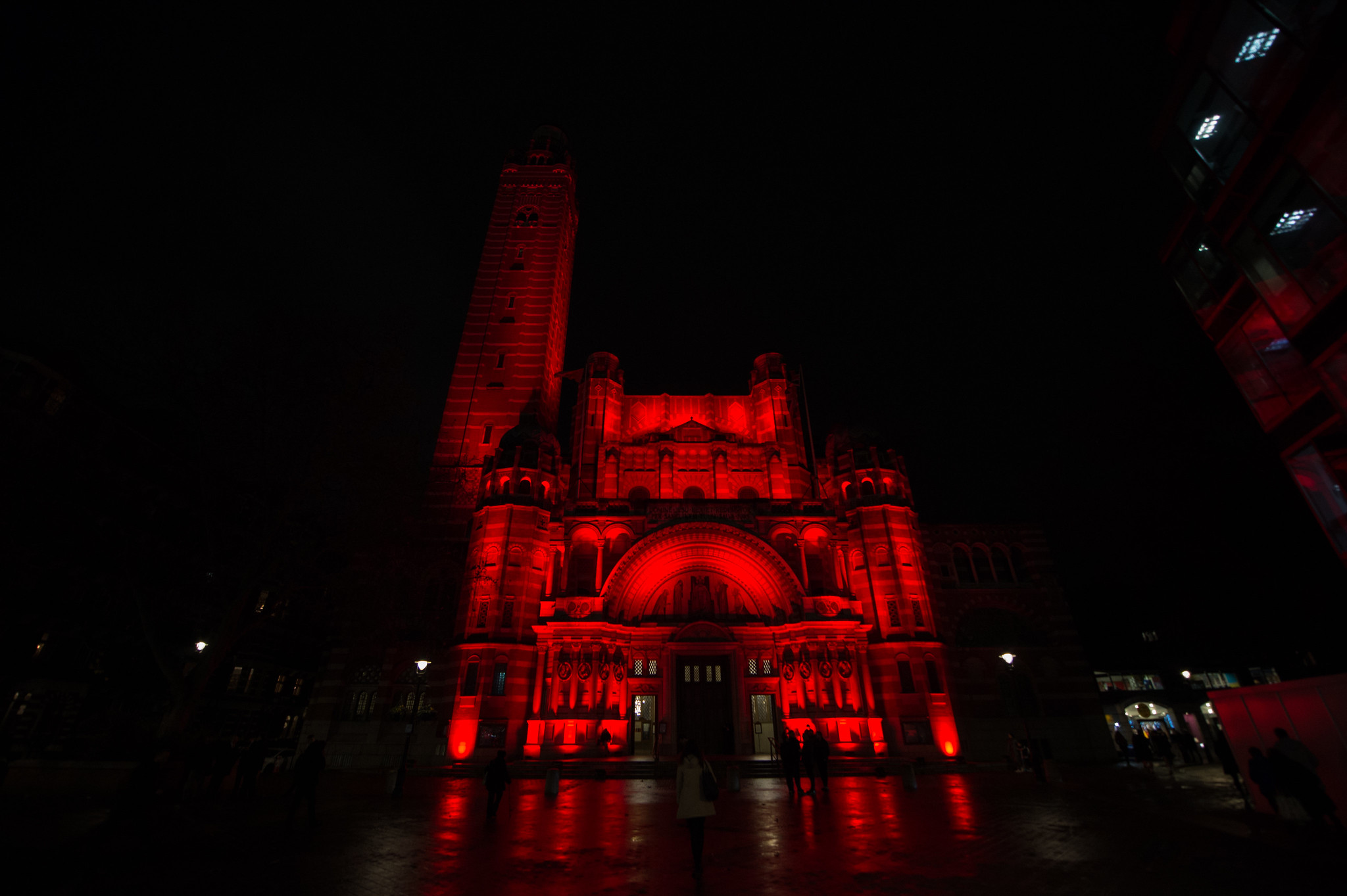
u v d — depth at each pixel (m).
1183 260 20.62
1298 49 13.88
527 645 35.66
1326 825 12.64
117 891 9.65
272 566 24.42
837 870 11.00
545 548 38.84
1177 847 12.47
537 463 40.38
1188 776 26.47
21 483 23.83
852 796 20.66
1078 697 38.03
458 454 46.16
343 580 34.00
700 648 36.03
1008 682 38.84
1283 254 15.59
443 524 43.25
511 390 49.00
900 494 40.69
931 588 41.00
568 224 62.81
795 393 50.34
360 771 33.44
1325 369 15.21
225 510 26.00
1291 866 10.88
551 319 52.56
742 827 15.23
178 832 13.66
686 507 39.81
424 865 11.44
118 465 36.41
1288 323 15.83
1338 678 14.40
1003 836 13.77
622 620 36.00
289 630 52.00
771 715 35.28
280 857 11.97
